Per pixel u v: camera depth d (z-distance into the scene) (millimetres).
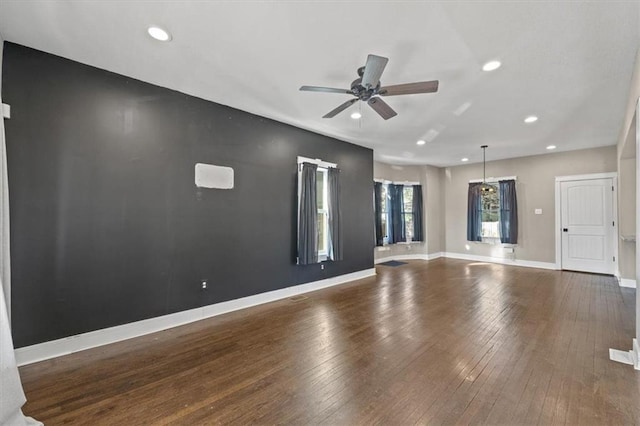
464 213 7973
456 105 3695
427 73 2893
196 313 3523
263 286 4211
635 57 2594
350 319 3516
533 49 2488
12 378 1668
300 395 2061
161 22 2195
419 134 5035
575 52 2529
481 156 6844
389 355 2615
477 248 7691
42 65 2609
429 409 1903
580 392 2066
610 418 1805
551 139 5301
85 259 2805
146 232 3172
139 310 3107
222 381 2240
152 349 2773
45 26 2248
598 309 3799
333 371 2365
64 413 1889
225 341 2939
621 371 2326
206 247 3637
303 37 2365
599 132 4855
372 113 4035
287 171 4543
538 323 3326
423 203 8039
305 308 3945
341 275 5410
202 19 2158
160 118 3283
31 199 2555
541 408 1903
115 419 1836
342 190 5480
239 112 3971
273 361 2531
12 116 2477
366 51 2549
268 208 4289
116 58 2713
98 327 2863
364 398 2021
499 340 2896
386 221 7793
